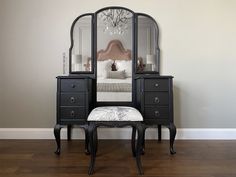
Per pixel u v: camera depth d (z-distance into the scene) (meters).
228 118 2.98
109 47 2.93
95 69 2.91
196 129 2.97
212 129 2.99
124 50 2.93
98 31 2.93
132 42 2.92
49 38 2.97
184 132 2.99
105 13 2.93
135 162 2.23
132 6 2.95
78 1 2.95
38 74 2.98
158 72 2.93
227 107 2.98
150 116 2.49
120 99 2.92
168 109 2.49
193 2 2.95
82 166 2.12
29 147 2.65
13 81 2.98
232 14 2.95
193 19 2.96
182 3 2.95
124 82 2.92
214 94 2.99
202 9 2.95
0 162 2.20
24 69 2.98
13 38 2.96
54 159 2.29
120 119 2.10
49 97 2.99
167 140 2.96
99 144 2.80
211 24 2.95
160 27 2.96
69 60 2.92
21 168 2.06
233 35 2.96
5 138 2.98
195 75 2.98
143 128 2.11
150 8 2.96
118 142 2.88
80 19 2.93
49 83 2.99
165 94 2.49
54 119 3.00
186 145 2.74
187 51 2.97
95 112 2.18
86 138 2.43
